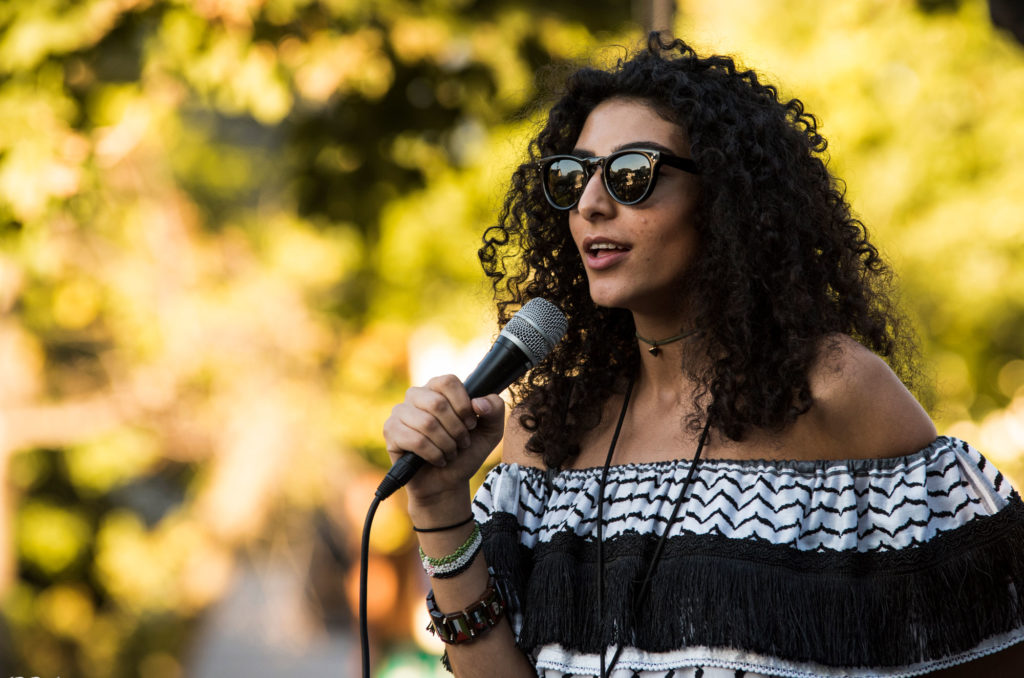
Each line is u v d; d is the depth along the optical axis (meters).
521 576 3.15
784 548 2.82
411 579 9.52
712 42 6.45
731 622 2.77
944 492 2.88
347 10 8.31
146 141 11.01
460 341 10.29
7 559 12.31
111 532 13.93
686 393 3.14
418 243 9.59
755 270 2.96
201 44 8.27
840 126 10.62
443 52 8.58
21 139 8.35
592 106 3.24
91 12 8.13
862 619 2.78
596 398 3.29
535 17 8.76
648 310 3.12
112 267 11.98
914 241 10.82
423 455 2.96
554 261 3.47
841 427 2.90
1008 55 10.41
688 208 3.00
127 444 13.31
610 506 3.06
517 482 3.30
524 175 3.51
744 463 2.95
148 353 12.63
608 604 2.92
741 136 3.04
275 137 13.38
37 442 12.51
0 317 11.84
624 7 8.95
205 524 13.28
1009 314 11.26
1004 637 2.83
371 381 12.20
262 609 22.08
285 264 12.05
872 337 3.21
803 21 11.18
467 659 3.07
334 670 19.55
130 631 14.18
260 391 12.41
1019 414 11.96
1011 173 10.73
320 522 16.33
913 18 10.55
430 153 9.38
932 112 10.75
